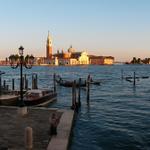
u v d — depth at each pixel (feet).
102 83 330.34
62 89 249.75
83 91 231.91
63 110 99.55
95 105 151.43
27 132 52.60
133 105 151.43
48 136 66.28
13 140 62.49
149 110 133.08
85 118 112.68
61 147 58.44
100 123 102.68
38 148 57.93
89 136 83.76
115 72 645.10
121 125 99.14
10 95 135.64
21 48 92.17
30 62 171.63
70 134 72.84
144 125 99.04
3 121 81.10
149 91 237.66
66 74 560.61
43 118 85.25
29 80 379.55
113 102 165.48
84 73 599.98
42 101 136.05
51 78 428.97
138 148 72.59
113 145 75.15
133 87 279.08
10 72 651.25
